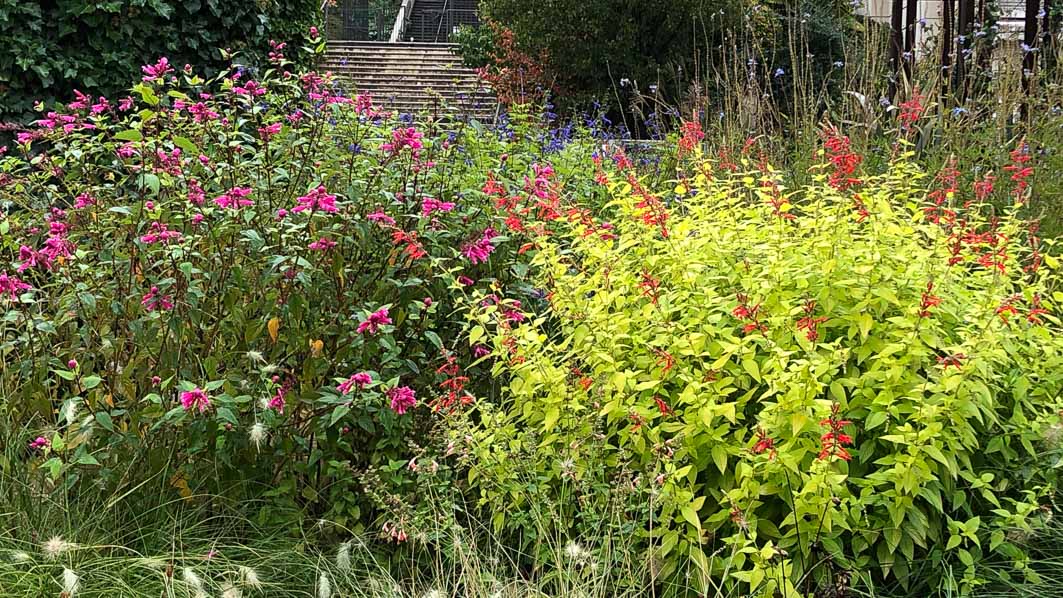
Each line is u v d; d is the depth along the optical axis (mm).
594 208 5500
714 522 3049
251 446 3408
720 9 16109
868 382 2988
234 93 4367
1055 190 5234
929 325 2941
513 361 3287
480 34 20375
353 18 29344
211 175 3879
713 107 9258
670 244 3375
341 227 3652
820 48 16453
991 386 3029
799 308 2912
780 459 2766
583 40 16734
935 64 7008
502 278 4059
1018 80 6590
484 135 5070
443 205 3641
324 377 3609
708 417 2836
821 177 3807
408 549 3412
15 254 3947
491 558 3162
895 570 2955
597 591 2922
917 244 3326
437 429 3492
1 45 5898
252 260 3619
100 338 3604
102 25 6238
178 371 3506
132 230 3631
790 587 2658
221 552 3268
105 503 3359
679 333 3148
